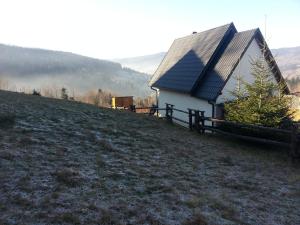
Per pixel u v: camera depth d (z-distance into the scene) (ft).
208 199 26.91
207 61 82.89
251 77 78.33
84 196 23.85
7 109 48.85
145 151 39.91
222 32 86.22
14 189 23.32
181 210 24.07
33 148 32.73
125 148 39.65
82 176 27.50
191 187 29.48
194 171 34.65
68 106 65.05
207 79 81.51
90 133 42.98
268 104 53.42
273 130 45.06
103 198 24.08
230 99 75.92
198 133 60.59
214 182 31.94
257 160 43.24
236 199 28.12
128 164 33.19
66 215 20.57
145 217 22.07
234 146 51.39
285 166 41.04
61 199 22.84
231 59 77.61
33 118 45.78
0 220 19.08
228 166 38.75
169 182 29.66
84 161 31.73
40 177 25.94
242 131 54.24
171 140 49.29
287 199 29.71
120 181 28.02
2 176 25.04
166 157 38.70
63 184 25.35
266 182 33.99
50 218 20.15
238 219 24.13
